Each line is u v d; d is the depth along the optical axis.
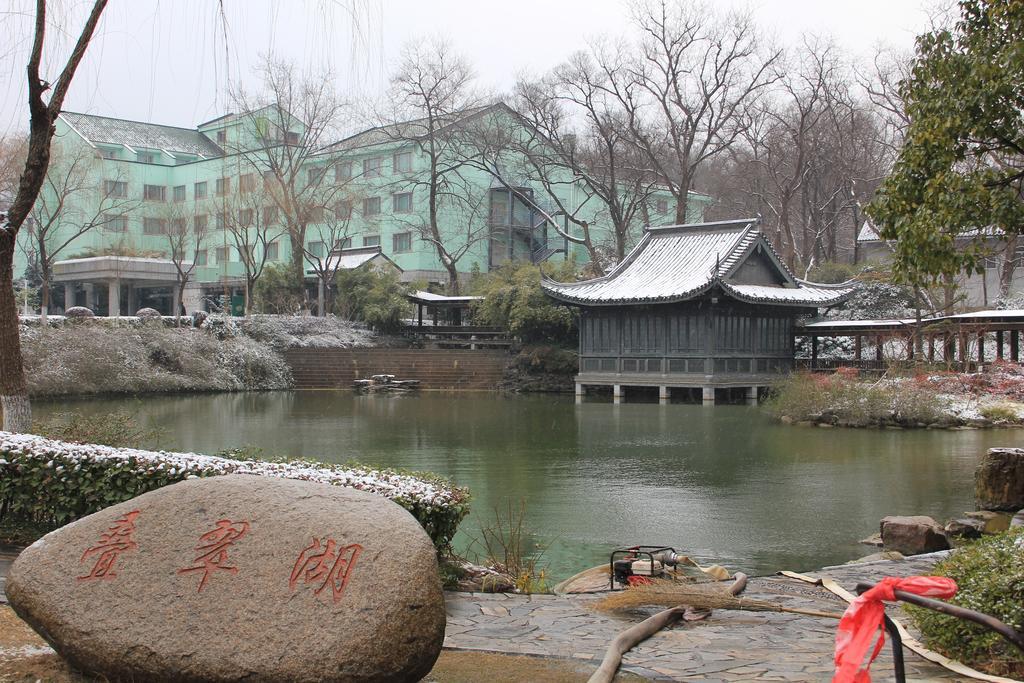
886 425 26.00
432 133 52.44
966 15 11.94
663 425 26.67
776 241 55.88
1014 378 29.08
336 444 21.84
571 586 9.08
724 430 25.31
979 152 11.93
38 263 61.03
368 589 4.69
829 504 14.28
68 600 5.01
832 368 37.59
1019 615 5.63
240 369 43.38
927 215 11.52
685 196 49.78
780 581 9.16
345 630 4.61
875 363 36.38
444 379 43.84
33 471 9.45
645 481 16.44
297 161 52.47
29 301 57.66
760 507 14.02
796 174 52.69
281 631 4.67
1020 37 11.12
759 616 7.50
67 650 4.99
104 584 5.02
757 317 37.62
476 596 8.20
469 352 45.34
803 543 11.75
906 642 6.34
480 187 59.34
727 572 10.05
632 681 5.55
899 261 12.02
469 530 12.41
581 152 55.72
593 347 38.84
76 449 9.50
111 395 37.81
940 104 11.57
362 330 50.62
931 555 10.33
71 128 59.75
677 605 7.72
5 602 6.96
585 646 6.47
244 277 60.09
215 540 4.99
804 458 19.53
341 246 53.78
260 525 4.98
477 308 48.28
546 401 36.66
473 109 53.16
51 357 36.44
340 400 36.94
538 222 60.66
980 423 25.72
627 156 57.16
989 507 13.45
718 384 35.66
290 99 50.94
